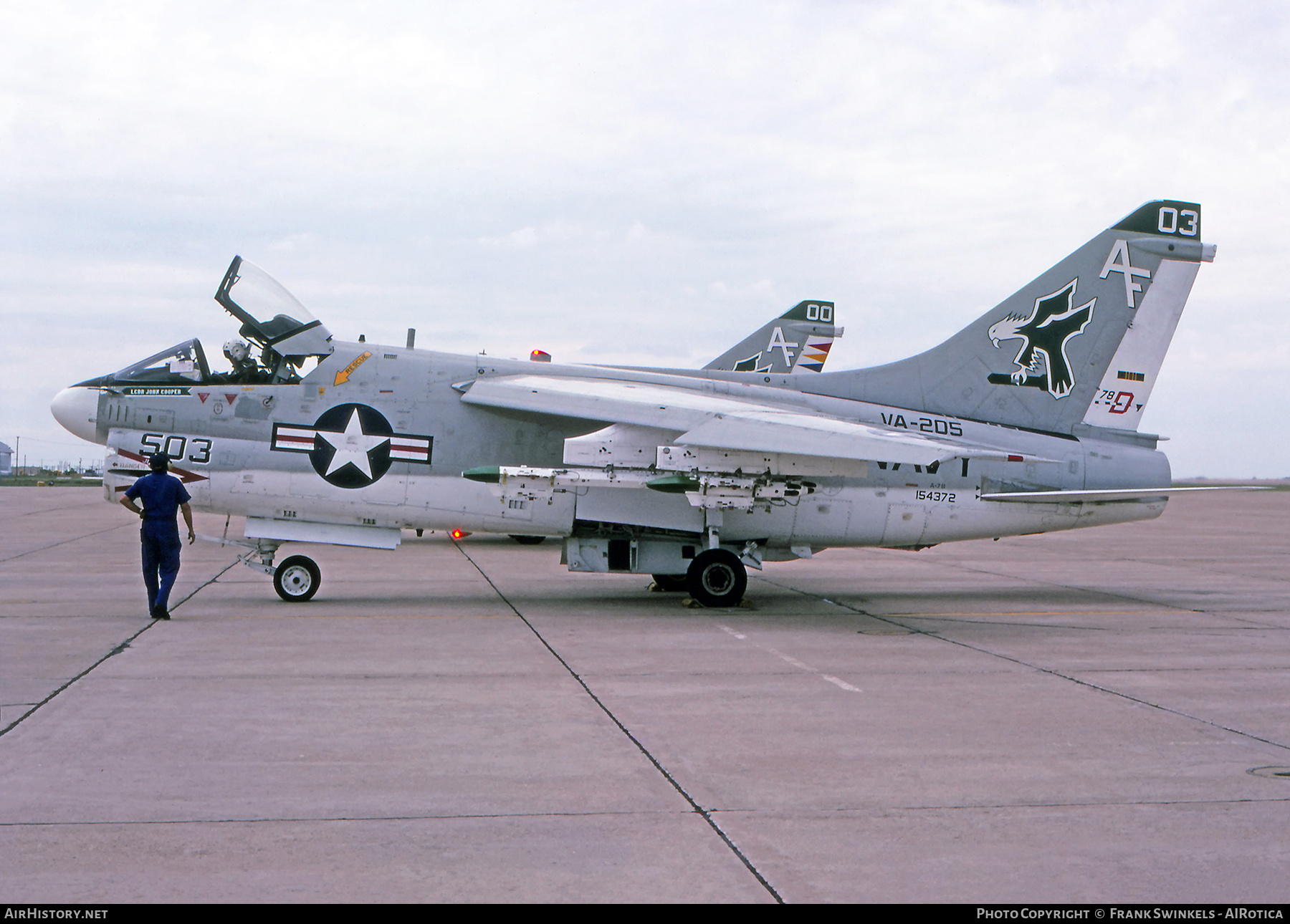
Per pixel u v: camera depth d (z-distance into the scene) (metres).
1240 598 14.08
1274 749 6.23
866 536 13.34
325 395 12.78
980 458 11.70
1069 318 13.96
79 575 15.13
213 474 12.54
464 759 5.84
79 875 4.16
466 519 12.83
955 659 9.19
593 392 12.38
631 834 4.68
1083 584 15.94
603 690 7.72
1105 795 5.32
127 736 6.23
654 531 12.86
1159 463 14.00
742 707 7.20
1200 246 14.12
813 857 4.43
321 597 13.16
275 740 6.20
